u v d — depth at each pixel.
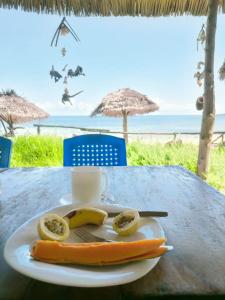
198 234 0.68
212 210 0.85
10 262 0.49
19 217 0.79
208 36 2.72
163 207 0.88
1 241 0.64
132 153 4.34
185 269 0.52
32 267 0.47
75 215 0.67
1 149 1.59
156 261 0.50
